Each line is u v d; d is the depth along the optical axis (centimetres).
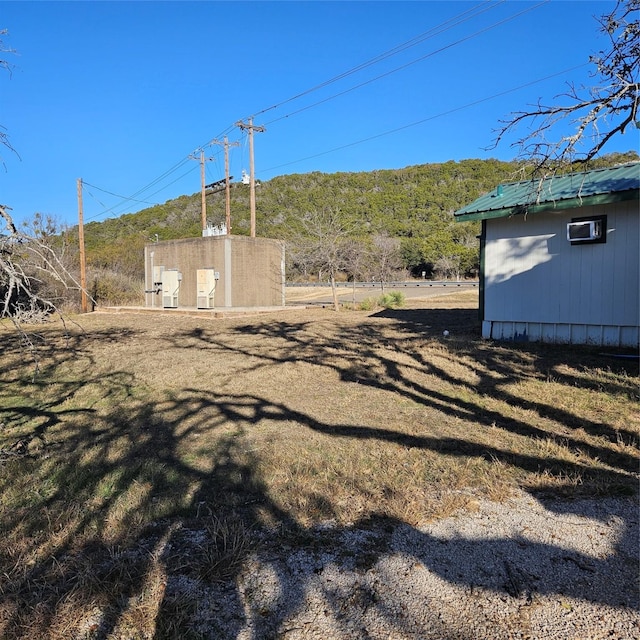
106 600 213
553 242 889
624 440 393
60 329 1381
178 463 378
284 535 264
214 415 509
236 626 197
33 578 230
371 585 221
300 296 2994
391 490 314
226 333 1223
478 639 188
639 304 802
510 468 346
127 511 298
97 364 832
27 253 350
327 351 892
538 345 867
